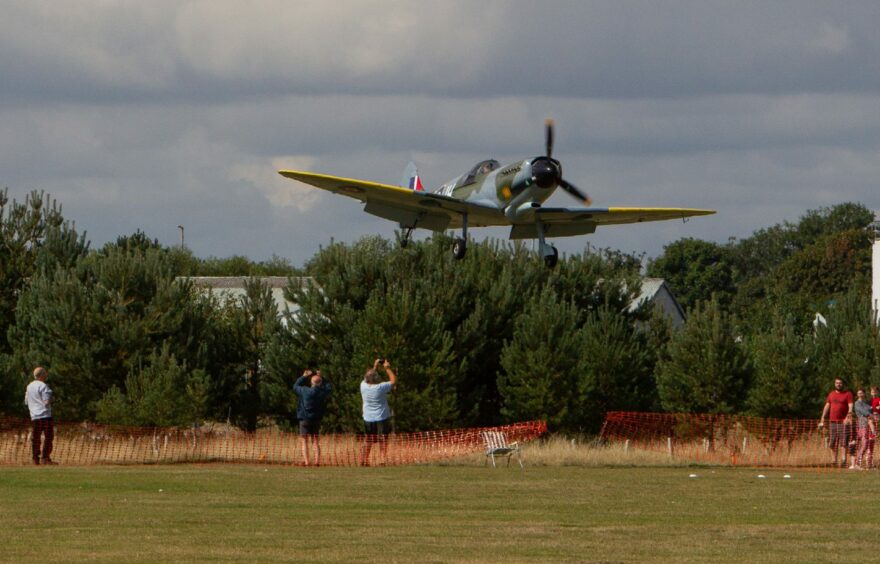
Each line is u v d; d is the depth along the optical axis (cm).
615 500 5225
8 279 11381
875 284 15562
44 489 5450
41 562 3372
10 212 11556
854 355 10275
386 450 7769
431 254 11675
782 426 9625
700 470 7300
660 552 3694
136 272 10656
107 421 9538
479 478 6322
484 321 11131
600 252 12581
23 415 9481
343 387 10512
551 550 3716
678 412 10350
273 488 5619
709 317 10531
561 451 8375
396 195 10656
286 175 10150
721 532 4153
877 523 4447
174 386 9731
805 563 3503
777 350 10194
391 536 3994
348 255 11550
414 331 10275
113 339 10275
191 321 10731
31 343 10488
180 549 3647
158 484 5734
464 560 3509
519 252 12219
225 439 9881
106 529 4075
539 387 10244
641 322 12231
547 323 10500
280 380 10862
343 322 10838
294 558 3512
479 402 10981
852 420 7975
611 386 10556
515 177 10456
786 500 5266
